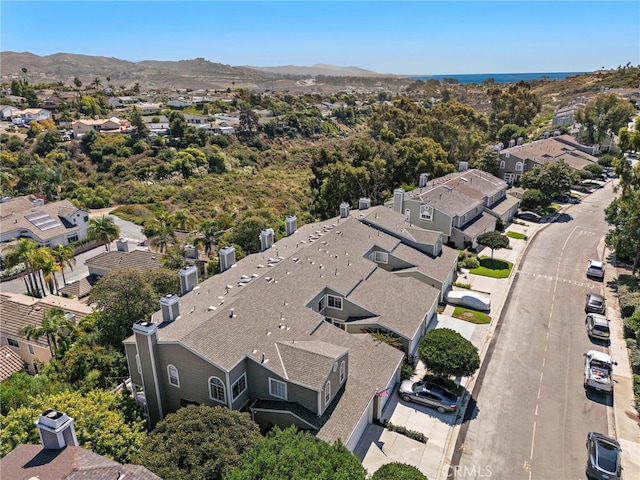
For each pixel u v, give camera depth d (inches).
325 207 2682.1
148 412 1119.6
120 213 3284.9
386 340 1305.4
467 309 1684.3
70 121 5403.5
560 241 2351.1
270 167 4808.1
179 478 759.1
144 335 1029.2
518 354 1418.6
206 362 994.7
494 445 1072.8
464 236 2204.7
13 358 1530.5
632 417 1155.3
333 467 751.7
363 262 1608.0
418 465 1012.5
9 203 2935.5
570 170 2888.8
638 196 1708.9
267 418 1047.6
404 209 2283.5
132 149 4429.1
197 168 4288.9
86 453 764.6
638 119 1760.6
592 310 1640.0
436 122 3639.3
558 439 1089.4
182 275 1343.5
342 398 1071.0
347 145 5403.5
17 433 907.4
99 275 2071.9
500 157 3351.4
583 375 1316.4
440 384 1255.5
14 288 2210.9
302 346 1098.1
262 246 1686.8
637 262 1867.6
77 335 1443.2
